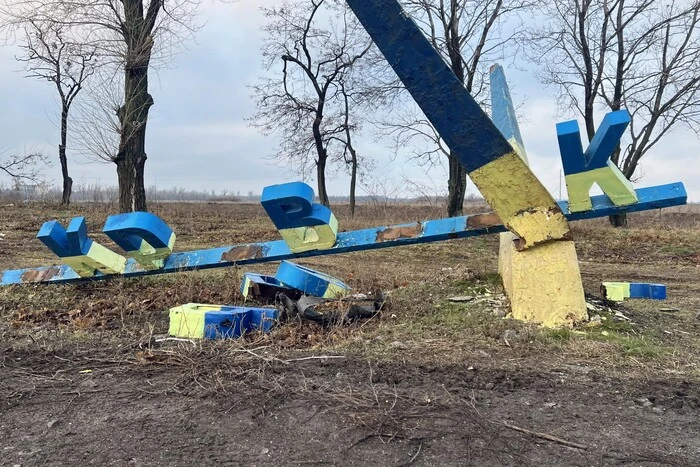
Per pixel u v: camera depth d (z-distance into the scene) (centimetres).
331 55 2453
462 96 456
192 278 753
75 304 629
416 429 288
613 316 516
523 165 469
